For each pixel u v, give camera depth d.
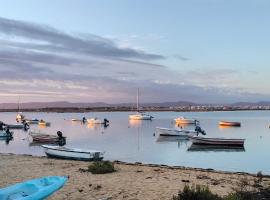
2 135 55.78
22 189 11.40
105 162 20.92
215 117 178.88
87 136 62.59
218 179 17.98
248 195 12.88
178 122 101.06
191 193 11.90
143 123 114.69
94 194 14.12
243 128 86.94
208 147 45.06
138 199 13.37
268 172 26.81
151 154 37.59
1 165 22.48
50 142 49.00
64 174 18.97
